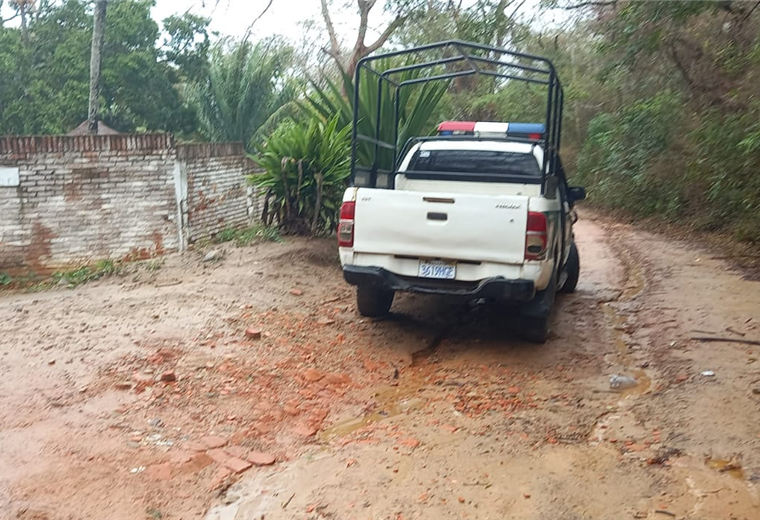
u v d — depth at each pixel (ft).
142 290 26.16
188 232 36.04
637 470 13.47
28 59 67.21
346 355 20.22
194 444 14.11
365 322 23.47
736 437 14.78
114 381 16.72
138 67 68.90
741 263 35.60
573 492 12.62
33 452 13.30
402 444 14.57
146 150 34.35
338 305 25.32
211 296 24.77
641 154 60.39
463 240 19.47
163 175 34.81
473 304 26.58
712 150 45.68
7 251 32.81
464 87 82.58
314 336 21.45
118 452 13.53
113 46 69.82
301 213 36.04
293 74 75.10
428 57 50.37
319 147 35.01
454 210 19.47
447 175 23.62
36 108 64.80
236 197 40.86
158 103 73.41
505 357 20.51
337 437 15.08
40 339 19.67
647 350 21.26
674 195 56.39
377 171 24.32
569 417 16.07
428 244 19.81
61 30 70.13
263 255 31.42
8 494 11.91
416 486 12.79
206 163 37.65
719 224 49.06
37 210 32.96
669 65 51.44
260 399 16.53
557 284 24.27
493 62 22.38
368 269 20.39
